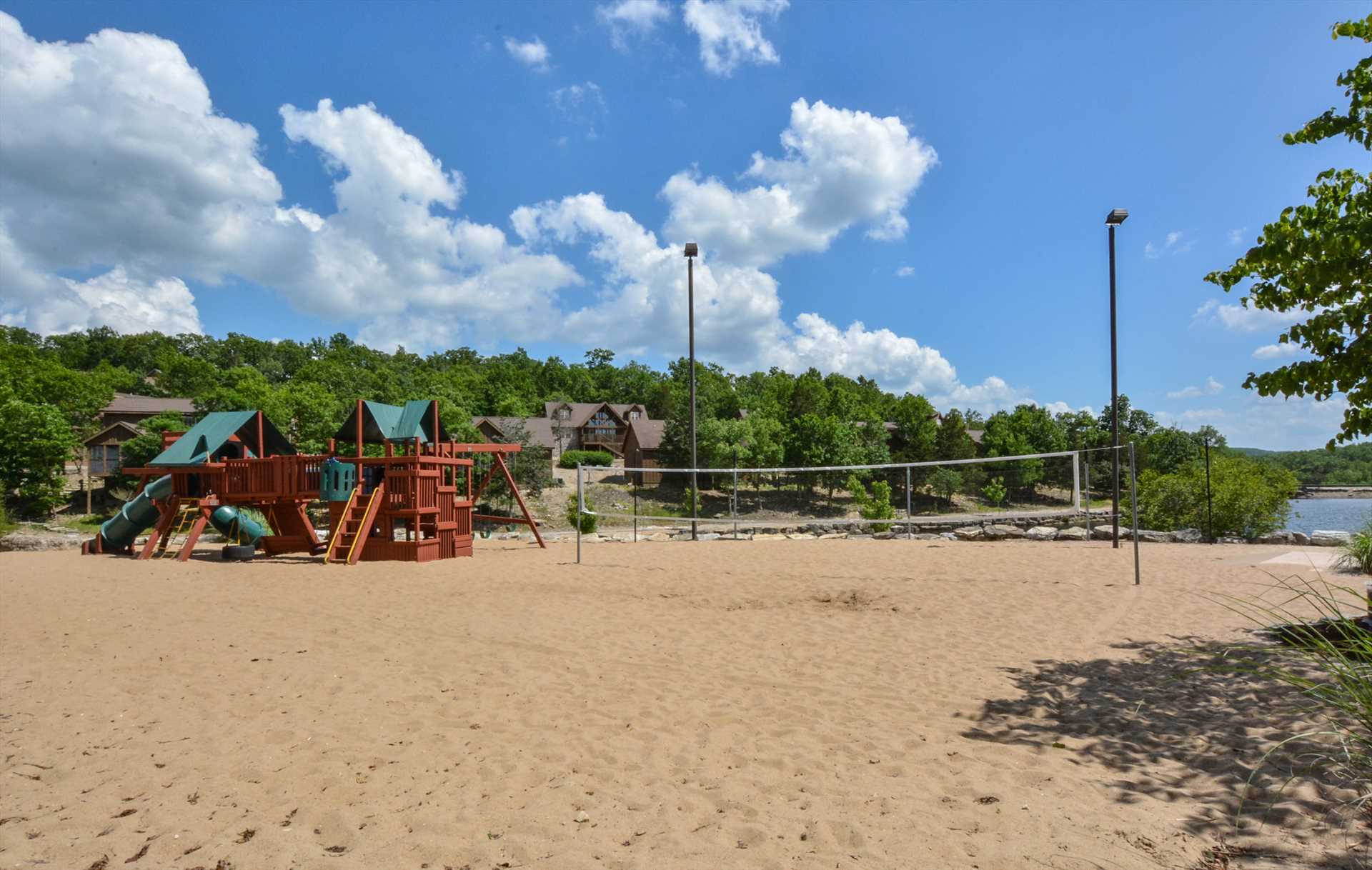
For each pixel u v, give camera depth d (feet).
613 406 230.07
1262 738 11.65
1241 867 7.86
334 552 38.99
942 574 32.42
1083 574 31.19
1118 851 8.25
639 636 20.38
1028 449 165.99
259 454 45.39
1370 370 11.44
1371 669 10.71
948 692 14.84
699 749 11.74
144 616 23.50
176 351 401.29
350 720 13.08
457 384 323.98
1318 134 13.32
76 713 13.47
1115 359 41.86
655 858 8.15
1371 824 8.68
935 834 8.72
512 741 12.03
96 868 7.95
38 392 170.60
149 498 45.06
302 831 8.82
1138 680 15.40
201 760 11.14
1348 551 31.86
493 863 8.04
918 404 191.01
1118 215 40.65
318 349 465.47
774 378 426.10
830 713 13.58
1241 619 21.38
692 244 54.19
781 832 8.80
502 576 33.32
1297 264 12.55
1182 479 54.70
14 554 45.85
